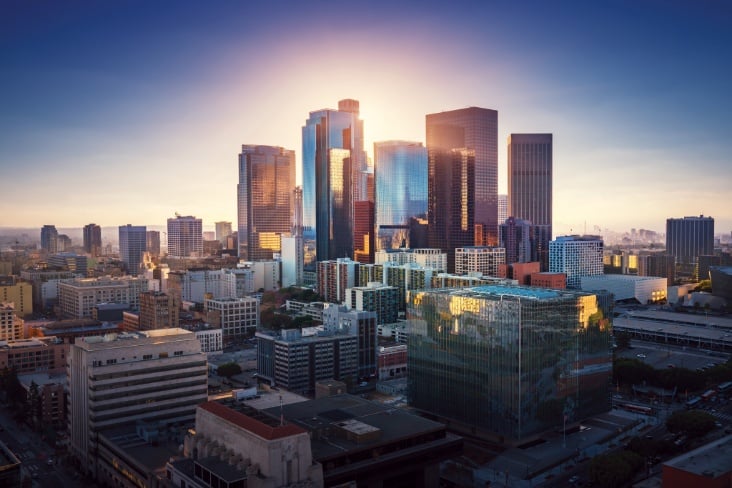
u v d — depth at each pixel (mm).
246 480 186750
